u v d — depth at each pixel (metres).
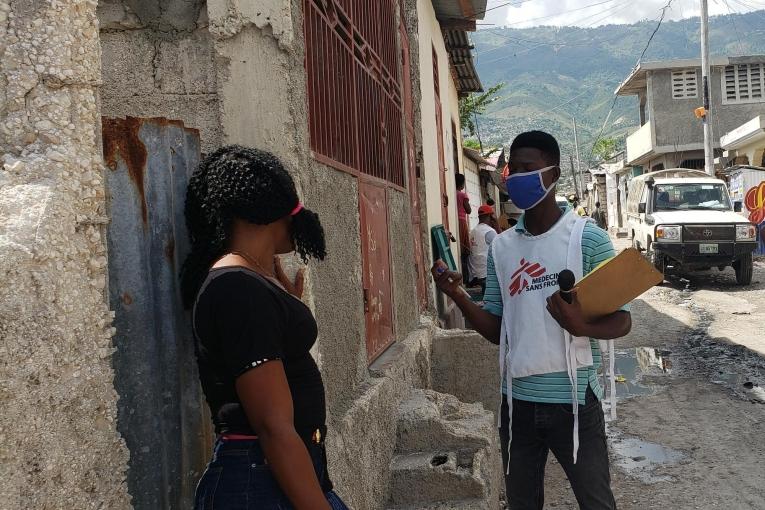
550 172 2.68
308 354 1.78
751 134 21.36
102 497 1.73
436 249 8.23
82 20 1.83
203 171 1.83
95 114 1.87
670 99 30.44
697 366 7.64
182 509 2.22
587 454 2.61
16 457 1.42
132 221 2.19
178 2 2.66
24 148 1.73
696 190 14.91
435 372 5.87
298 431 1.72
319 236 1.90
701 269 16.17
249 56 2.65
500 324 2.88
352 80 4.18
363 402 3.41
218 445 1.71
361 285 3.94
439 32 11.22
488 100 25.75
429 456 3.89
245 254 1.76
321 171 3.29
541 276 2.66
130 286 2.17
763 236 18.00
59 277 1.60
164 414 2.20
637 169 36.28
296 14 2.81
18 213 1.55
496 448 4.36
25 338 1.46
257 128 2.65
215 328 1.62
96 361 1.73
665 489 4.44
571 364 2.57
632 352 8.53
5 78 1.73
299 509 1.58
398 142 5.77
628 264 2.32
